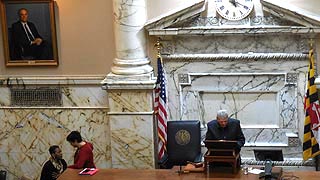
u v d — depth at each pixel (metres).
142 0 7.81
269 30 7.59
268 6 7.55
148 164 8.05
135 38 7.84
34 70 8.27
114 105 7.98
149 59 8.06
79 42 8.12
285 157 8.02
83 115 8.27
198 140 7.68
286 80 7.82
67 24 8.09
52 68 8.23
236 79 7.94
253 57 7.77
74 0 8.02
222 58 7.84
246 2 7.68
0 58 8.27
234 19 7.74
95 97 8.21
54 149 7.27
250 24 7.74
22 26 8.12
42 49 8.16
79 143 7.00
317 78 7.67
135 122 7.97
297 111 7.91
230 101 8.05
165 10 7.88
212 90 8.02
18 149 8.43
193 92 8.07
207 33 7.73
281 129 8.00
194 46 7.92
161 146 7.89
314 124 7.50
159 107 7.88
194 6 7.63
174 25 7.82
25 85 8.29
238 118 8.07
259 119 8.04
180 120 8.02
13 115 8.39
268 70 7.84
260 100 7.99
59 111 8.30
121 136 8.03
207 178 6.11
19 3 8.05
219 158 6.20
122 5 7.77
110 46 8.08
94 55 8.12
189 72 7.99
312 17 7.41
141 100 7.90
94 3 8.00
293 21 7.55
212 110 8.10
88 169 6.56
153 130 8.00
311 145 7.55
